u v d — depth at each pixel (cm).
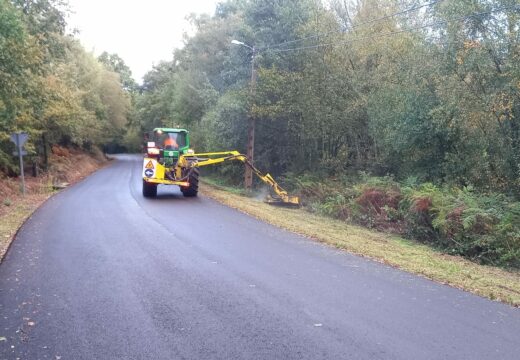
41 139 2873
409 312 575
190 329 504
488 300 638
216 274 723
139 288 645
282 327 514
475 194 1422
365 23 1800
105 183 2536
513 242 1125
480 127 1471
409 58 1636
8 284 654
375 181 1719
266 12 2530
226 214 1383
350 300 616
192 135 3597
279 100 2289
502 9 1274
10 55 1339
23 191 1827
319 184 2012
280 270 761
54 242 935
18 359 427
